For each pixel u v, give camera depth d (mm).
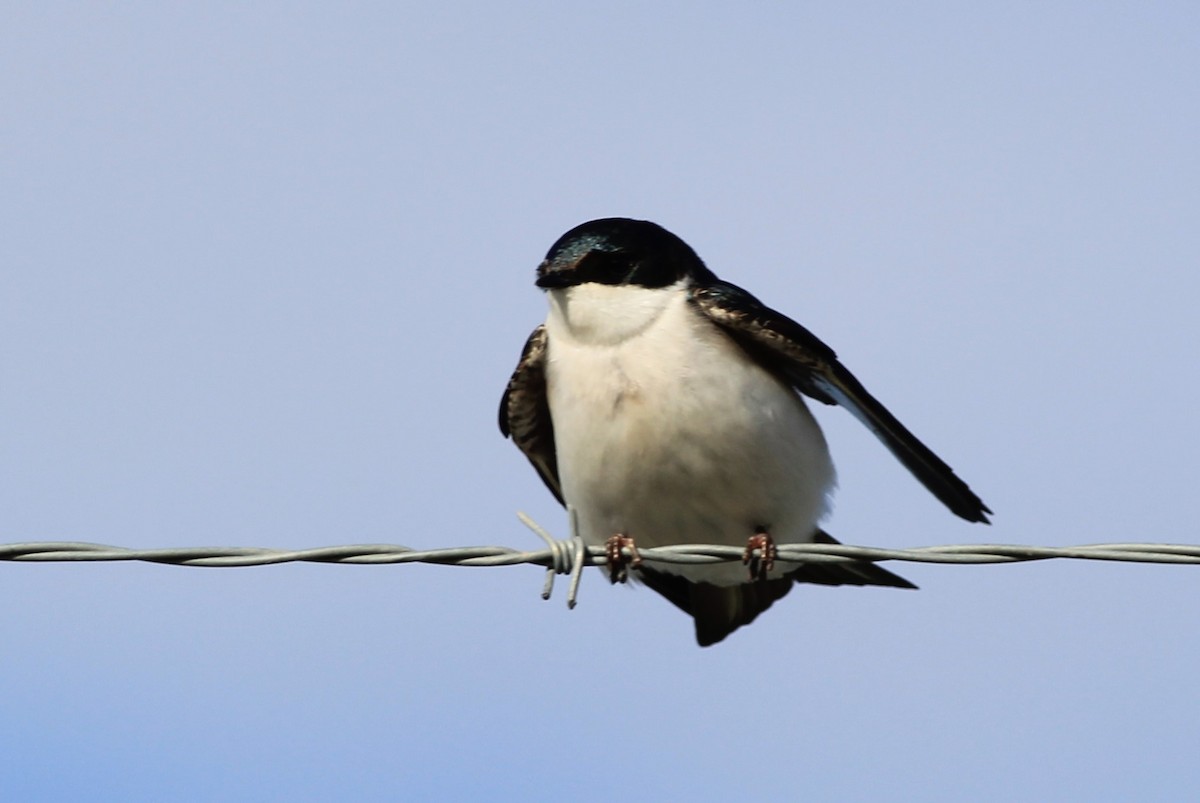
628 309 11430
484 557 9219
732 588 12719
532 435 12531
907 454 11430
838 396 11773
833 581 12734
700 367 11188
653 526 11727
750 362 11391
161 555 8930
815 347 11320
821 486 11805
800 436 11477
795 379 12047
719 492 11367
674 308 11438
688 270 11773
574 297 11469
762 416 11242
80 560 8891
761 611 12812
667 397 11133
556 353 11633
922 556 9406
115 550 8906
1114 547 9258
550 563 9281
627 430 11195
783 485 11398
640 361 11234
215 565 8977
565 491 11844
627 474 11344
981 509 11258
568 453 11539
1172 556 9211
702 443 11172
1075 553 9266
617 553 11461
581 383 11344
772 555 10930
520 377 11977
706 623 12828
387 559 9102
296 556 8992
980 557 9375
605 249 11547
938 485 11453
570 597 9234
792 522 11656
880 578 12633
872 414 11406
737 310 11273
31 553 8875
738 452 11211
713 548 10102
